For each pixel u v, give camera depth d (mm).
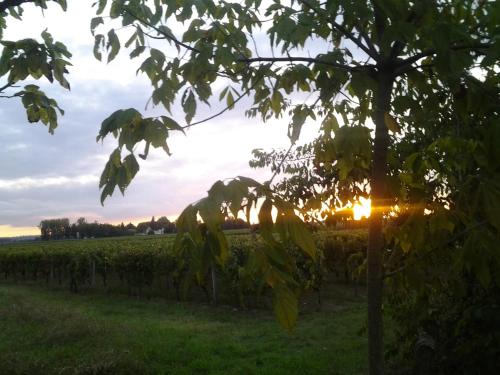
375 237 1645
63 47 3660
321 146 2176
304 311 11383
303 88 2178
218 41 2221
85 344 7410
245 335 8688
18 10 3969
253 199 1156
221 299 13312
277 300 1124
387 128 1653
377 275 1640
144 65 2074
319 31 1954
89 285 18750
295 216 1129
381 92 1707
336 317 10453
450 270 1870
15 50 3445
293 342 8039
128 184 1322
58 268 19594
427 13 1562
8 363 6160
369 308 1638
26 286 20297
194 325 9992
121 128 1331
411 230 1604
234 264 11641
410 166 1719
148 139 1288
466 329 4184
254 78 2217
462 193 1524
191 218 1135
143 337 8211
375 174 1646
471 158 1722
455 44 1588
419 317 4312
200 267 1162
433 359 4262
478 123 1947
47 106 4020
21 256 21844
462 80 1748
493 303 3844
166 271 14500
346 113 2432
